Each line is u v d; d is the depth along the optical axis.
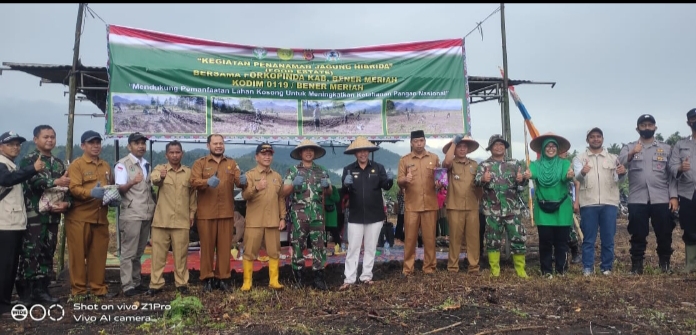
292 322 4.47
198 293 5.75
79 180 5.37
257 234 5.84
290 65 7.52
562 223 6.27
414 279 6.23
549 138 6.43
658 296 5.15
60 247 6.85
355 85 7.66
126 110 6.89
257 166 5.96
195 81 7.17
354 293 5.59
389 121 7.71
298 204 6.05
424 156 6.57
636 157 6.46
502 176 6.44
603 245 6.37
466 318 4.48
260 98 7.40
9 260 5.00
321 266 6.02
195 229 7.10
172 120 7.07
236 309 4.99
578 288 5.45
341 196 7.04
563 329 4.16
